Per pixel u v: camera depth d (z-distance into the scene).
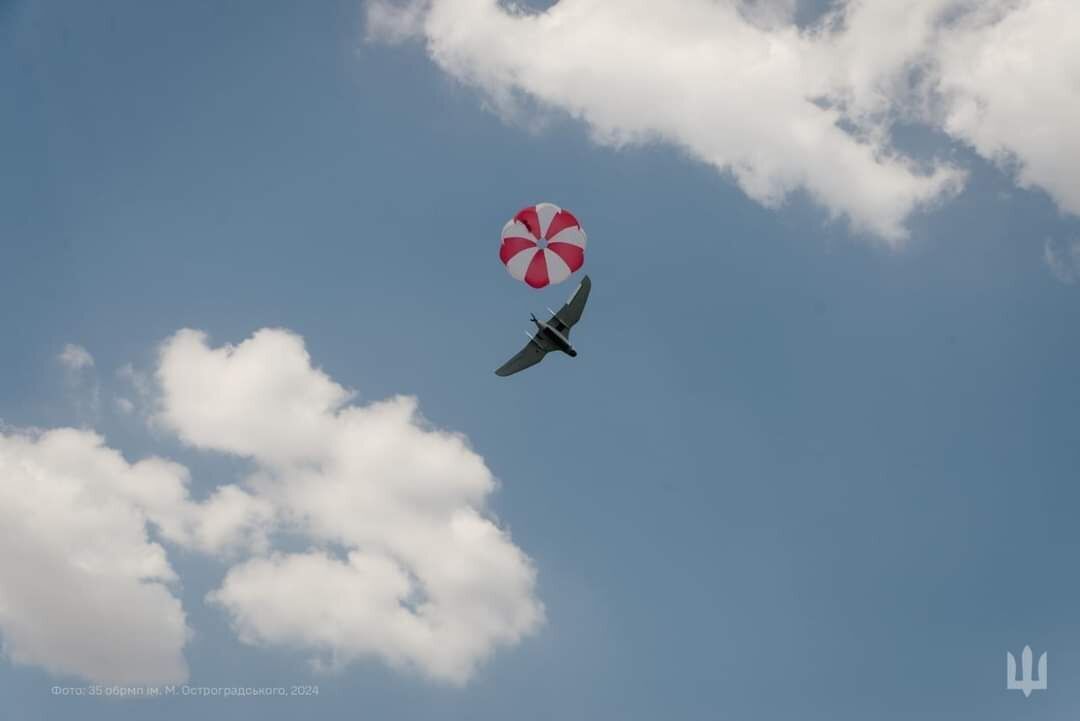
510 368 76.62
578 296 75.75
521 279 82.81
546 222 80.94
